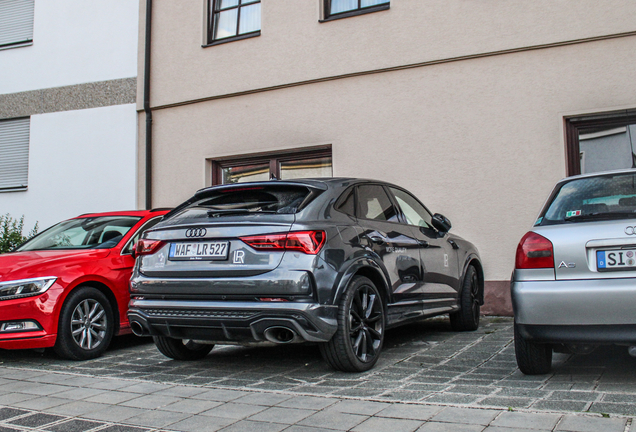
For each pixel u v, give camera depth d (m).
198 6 10.08
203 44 10.02
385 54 8.48
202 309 4.28
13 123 11.48
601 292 3.46
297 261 4.08
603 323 3.47
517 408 3.35
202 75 9.94
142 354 5.69
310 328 4.05
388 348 5.51
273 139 9.31
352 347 4.38
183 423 3.35
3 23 11.69
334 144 8.82
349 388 4.01
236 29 10.00
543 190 7.49
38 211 11.02
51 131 11.05
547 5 7.53
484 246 7.76
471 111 7.93
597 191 3.88
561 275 3.63
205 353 5.43
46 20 11.30
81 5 11.02
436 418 3.25
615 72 7.20
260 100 9.46
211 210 4.57
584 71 7.34
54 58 11.15
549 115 7.49
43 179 11.02
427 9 8.23
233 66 9.67
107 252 5.92
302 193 4.51
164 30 10.34
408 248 5.28
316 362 4.96
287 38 9.25
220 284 4.21
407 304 5.17
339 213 4.59
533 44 7.58
